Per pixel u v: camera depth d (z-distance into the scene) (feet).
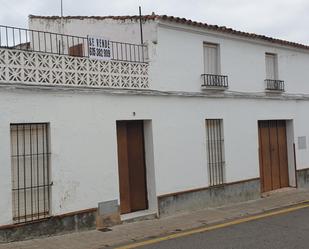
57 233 29.84
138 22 37.88
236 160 44.45
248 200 45.27
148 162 37.04
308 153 54.65
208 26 40.78
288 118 52.03
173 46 38.55
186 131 39.45
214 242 28.04
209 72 42.60
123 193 35.94
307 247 26.25
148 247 27.20
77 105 31.32
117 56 37.09
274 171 50.98
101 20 40.75
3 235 27.12
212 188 41.55
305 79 55.06
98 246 27.61
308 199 45.55
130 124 36.70
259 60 48.06
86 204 31.58
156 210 36.55
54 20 44.93
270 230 31.35
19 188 28.48
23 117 28.25
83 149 31.55
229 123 43.98
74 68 31.24
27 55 28.60
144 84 35.94
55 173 29.91
